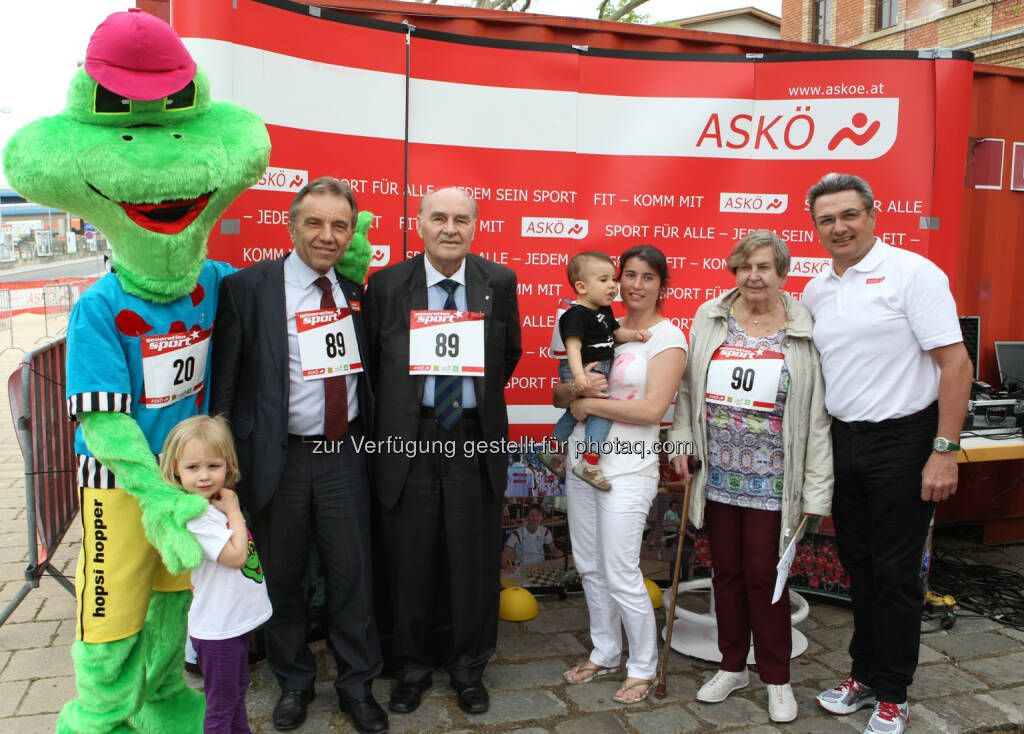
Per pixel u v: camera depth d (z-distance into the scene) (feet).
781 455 9.57
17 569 13.83
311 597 11.53
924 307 8.78
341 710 9.56
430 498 9.52
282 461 8.92
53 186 7.00
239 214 10.94
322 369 9.02
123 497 7.62
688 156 12.94
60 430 13.05
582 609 13.00
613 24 13.08
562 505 13.35
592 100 12.66
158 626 8.22
